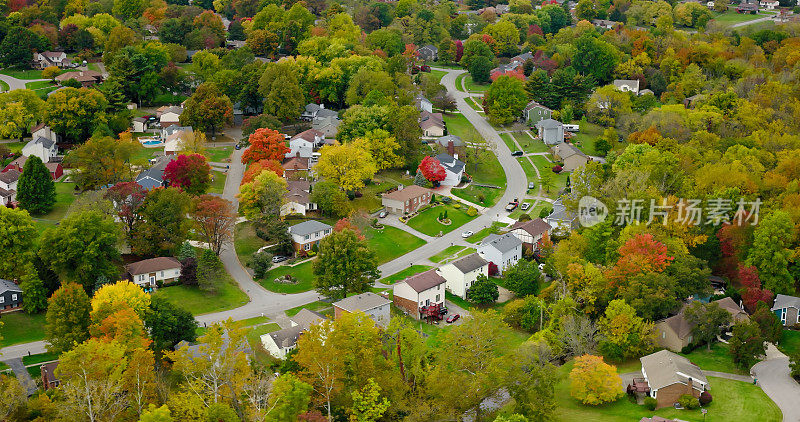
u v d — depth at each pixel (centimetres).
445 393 8944
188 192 16012
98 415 8388
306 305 13212
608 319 11350
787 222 12750
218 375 8612
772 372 10612
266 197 15350
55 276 12900
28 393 10069
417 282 12975
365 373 9100
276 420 8175
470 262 13838
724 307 11919
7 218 12756
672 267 12331
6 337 11775
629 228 13312
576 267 12456
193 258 13662
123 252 14325
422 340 10106
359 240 13412
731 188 13975
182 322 11331
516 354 9706
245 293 13562
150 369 9188
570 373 10106
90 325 10688
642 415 9581
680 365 10062
